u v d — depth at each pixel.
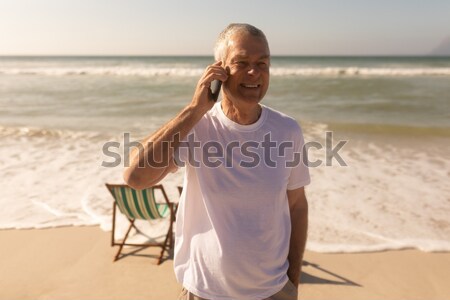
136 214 4.52
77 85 23.72
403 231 4.94
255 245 1.75
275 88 21.52
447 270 4.09
